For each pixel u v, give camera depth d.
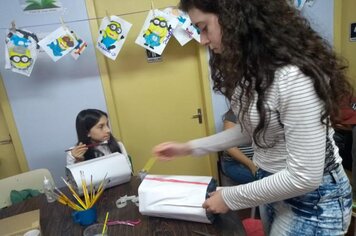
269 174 0.87
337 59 0.76
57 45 1.80
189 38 2.04
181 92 2.48
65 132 2.23
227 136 1.10
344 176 0.86
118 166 1.34
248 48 0.71
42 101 2.14
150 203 1.00
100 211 1.17
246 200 0.79
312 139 0.67
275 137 0.79
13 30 1.75
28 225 1.01
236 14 0.71
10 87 2.06
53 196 1.37
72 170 1.28
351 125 1.80
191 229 0.96
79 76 2.16
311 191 0.75
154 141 2.53
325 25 2.40
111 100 2.24
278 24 0.70
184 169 2.62
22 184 1.69
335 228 0.84
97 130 1.83
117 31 1.90
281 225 0.90
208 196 0.95
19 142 2.16
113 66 2.29
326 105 0.68
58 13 2.02
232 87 0.79
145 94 2.41
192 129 2.58
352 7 2.31
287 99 0.68
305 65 0.66
